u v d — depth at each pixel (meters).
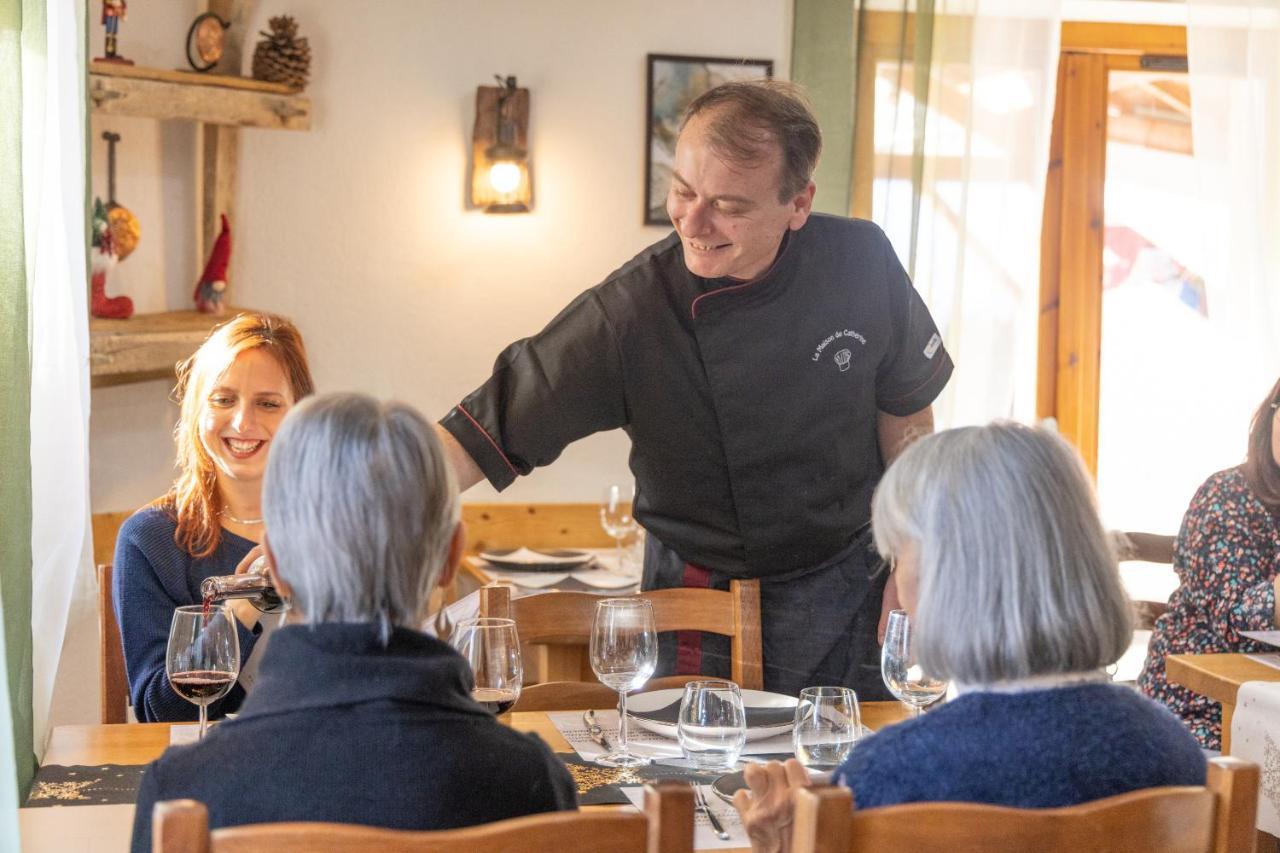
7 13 1.63
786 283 2.19
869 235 2.28
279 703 1.11
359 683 1.11
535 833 1.02
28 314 1.82
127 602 2.16
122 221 3.44
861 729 1.63
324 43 3.90
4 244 1.65
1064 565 1.18
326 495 1.12
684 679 2.21
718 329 2.19
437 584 1.21
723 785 1.61
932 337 2.40
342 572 1.12
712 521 2.33
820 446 2.28
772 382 2.22
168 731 1.88
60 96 2.01
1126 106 4.64
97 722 3.38
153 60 3.63
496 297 4.10
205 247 3.75
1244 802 1.13
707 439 2.27
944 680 1.24
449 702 1.13
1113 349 4.72
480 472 2.24
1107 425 4.74
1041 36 3.99
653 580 2.42
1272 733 1.95
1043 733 1.16
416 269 4.04
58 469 1.99
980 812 1.07
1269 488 2.56
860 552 2.36
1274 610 2.48
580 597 2.18
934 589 1.20
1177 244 4.69
